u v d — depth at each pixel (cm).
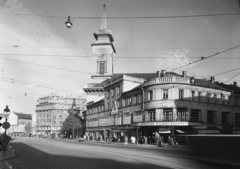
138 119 4825
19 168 1391
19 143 4353
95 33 9131
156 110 4356
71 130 8931
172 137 3806
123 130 5381
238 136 992
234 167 990
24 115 14500
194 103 4406
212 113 4684
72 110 9138
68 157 1953
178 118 4212
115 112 5853
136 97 5047
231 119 4938
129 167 1400
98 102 7212
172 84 4306
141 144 4278
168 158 1808
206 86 4653
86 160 1747
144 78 6050
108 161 1683
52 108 13775
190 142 1241
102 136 6681
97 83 8738
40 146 3466
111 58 9062
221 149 1057
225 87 5375
